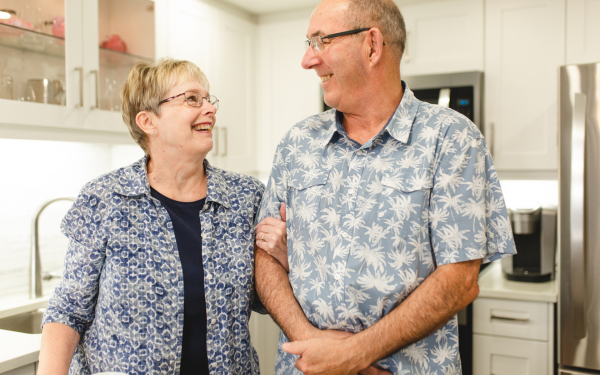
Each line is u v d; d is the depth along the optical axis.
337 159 1.08
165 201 1.14
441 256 0.97
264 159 2.75
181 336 1.07
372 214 1.00
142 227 1.08
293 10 2.63
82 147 2.20
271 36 2.70
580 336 1.88
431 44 2.38
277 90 2.70
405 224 0.98
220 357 1.09
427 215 0.99
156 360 1.04
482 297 2.14
